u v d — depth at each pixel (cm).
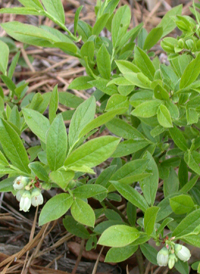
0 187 30
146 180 31
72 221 36
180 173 35
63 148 27
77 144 29
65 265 38
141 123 36
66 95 38
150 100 30
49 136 27
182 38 32
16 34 33
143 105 30
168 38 34
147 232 28
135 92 33
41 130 29
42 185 28
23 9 33
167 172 35
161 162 36
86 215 28
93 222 27
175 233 29
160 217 31
